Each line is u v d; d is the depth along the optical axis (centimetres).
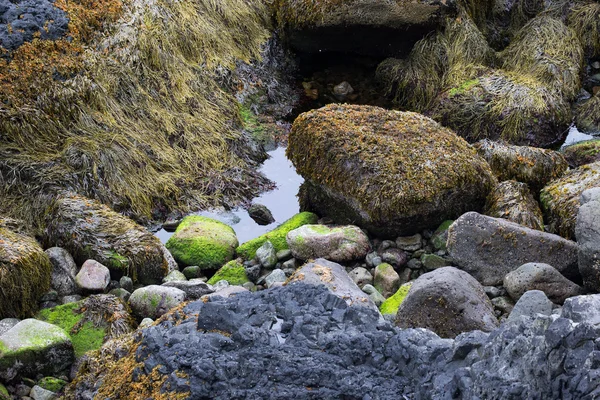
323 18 829
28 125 651
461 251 525
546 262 514
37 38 708
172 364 329
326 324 345
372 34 837
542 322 278
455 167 575
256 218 637
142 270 547
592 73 832
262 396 311
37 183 616
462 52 802
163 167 677
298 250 557
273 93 799
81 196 600
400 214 559
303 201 633
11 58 689
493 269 519
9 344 442
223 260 577
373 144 589
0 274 496
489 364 288
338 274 464
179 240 585
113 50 734
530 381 268
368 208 566
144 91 723
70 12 741
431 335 335
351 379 315
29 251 517
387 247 568
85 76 697
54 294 525
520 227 524
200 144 705
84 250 552
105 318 491
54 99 671
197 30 798
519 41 825
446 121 750
